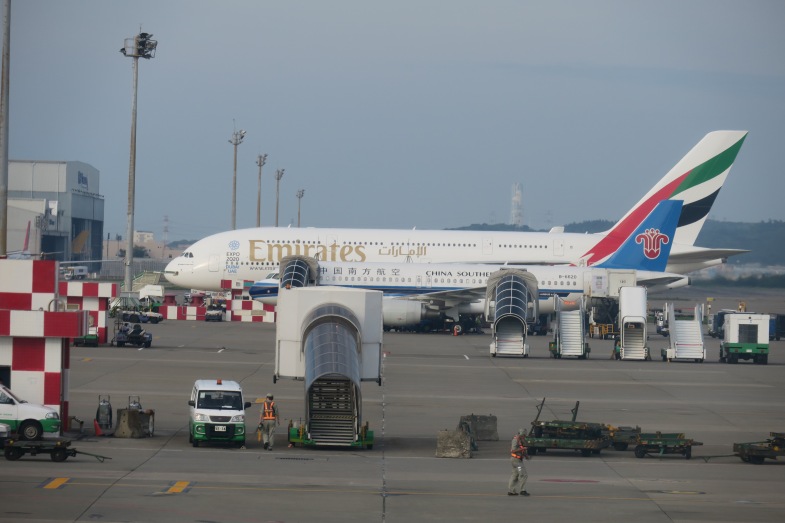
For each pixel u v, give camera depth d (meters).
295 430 120.25
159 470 100.56
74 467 100.50
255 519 80.56
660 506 90.62
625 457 119.50
